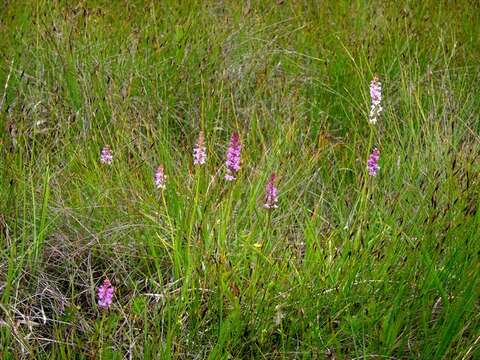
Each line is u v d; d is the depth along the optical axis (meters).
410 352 1.69
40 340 1.74
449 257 1.78
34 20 2.78
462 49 2.85
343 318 1.71
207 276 1.74
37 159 2.17
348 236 1.78
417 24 2.98
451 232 1.79
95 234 1.97
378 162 2.21
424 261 1.75
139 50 2.72
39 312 1.82
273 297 1.70
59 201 2.05
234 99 2.59
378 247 1.82
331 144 2.32
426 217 1.90
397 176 2.07
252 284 1.71
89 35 2.66
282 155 2.17
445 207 1.91
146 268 1.93
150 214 1.99
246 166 2.10
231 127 2.48
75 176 2.12
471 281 1.68
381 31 2.93
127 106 2.37
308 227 1.85
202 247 1.78
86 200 2.08
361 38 2.86
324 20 3.11
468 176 1.92
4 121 2.32
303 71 2.81
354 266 1.74
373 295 1.73
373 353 1.67
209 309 1.71
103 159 2.05
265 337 1.69
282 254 1.80
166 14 3.00
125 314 1.74
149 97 2.55
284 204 2.04
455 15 3.04
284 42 2.93
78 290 1.91
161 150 2.17
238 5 3.10
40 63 2.60
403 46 2.83
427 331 1.68
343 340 1.72
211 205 1.89
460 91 2.51
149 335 1.69
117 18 2.92
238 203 1.95
